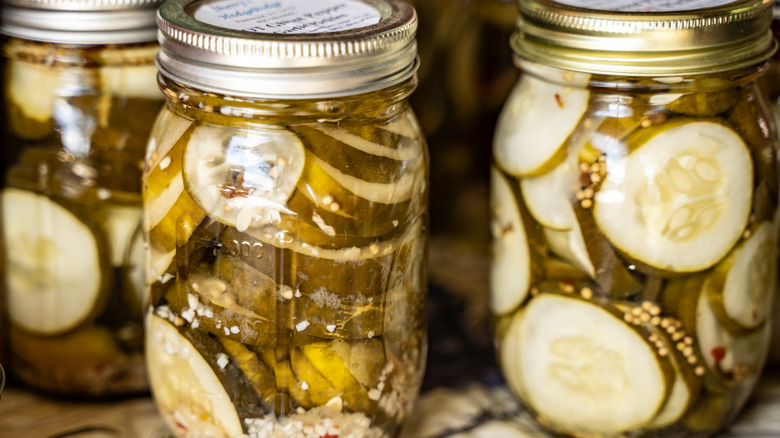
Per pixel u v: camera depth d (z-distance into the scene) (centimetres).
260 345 45
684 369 48
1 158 51
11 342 52
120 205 50
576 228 47
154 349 48
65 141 49
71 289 50
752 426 51
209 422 47
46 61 48
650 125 46
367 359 46
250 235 44
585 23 45
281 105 43
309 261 45
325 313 45
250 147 44
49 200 50
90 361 51
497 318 51
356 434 47
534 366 49
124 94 49
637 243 46
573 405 49
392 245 46
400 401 48
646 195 46
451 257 61
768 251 49
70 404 52
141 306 51
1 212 51
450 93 60
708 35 45
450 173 62
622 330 47
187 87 44
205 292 45
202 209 45
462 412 52
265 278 45
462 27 59
